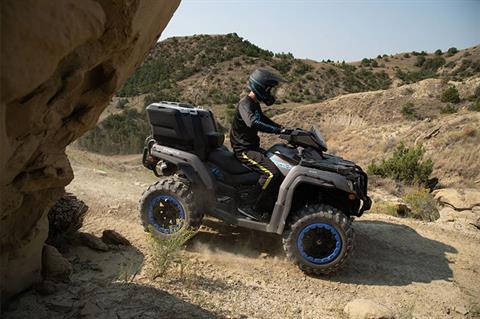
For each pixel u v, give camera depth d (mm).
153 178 9211
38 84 1982
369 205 4898
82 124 2842
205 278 4277
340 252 4520
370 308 3828
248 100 4848
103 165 10367
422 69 103688
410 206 8320
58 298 3299
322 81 95688
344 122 45938
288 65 102875
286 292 4270
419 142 26078
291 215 4852
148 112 5129
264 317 3699
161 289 3770
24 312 3090
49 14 1888
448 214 7812
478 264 5469
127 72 2920
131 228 5332
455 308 4355
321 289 4430
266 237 5512
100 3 2201
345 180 4613
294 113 49406
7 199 2646
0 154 2057
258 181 4906
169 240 4355
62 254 4266
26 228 3164
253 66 100875
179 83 95250
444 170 20172
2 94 1861
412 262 5328
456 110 40875
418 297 4488
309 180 4613
